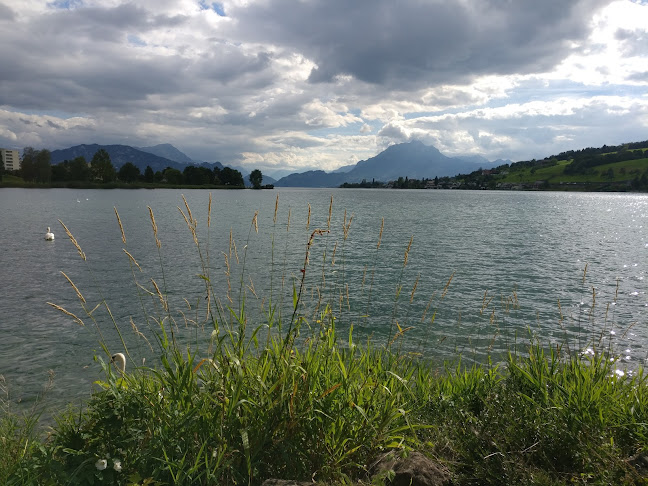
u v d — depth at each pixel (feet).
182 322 47.67
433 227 181.16
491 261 98.43
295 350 14.02
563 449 13.09
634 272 85.87
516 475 11.85
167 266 84.58
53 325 48.70
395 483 11.31
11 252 102.58
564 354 22.18
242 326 14.01
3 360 38.37
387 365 19.20
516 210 311.68
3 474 11.50
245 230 152.35
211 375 13.24
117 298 60.90
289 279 70.33
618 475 11.64
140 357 34.86
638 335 44.06
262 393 12.42
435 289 68.80
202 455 11.44
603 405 15.19
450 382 20.59
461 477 12.14
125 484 10.37
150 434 11.71
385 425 12.81
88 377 34.42
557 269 89.40
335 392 13.16
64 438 11.55
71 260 92.32
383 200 487.20
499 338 43.37
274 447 11.87
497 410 15.78
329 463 11.96
